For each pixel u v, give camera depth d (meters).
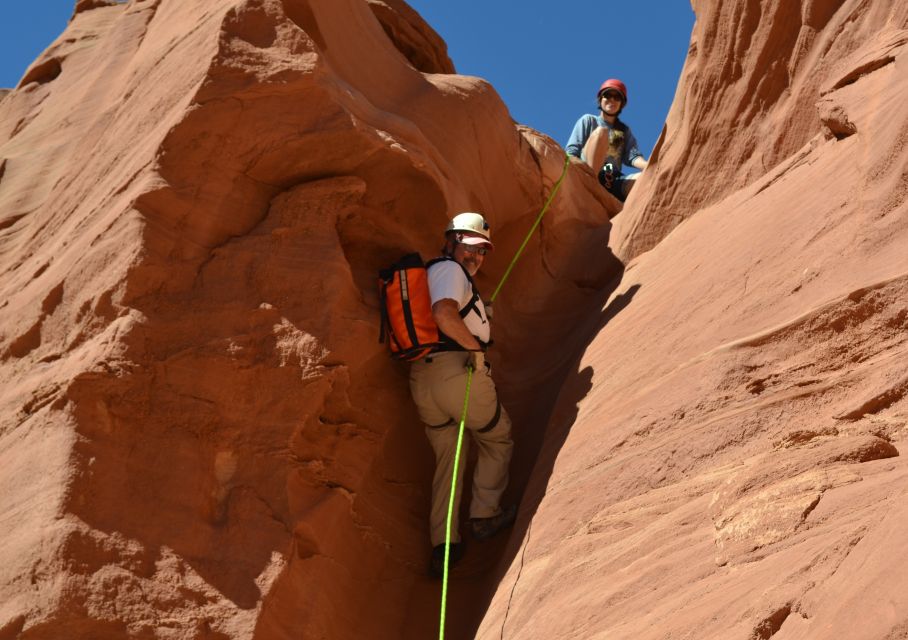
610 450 4.80
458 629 5.23
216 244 5.32
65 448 4.66
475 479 5.78
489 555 5.62
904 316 4.02
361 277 5.76
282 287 5.25
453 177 6.44
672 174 6.91
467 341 5.36
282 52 5.43
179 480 4.81
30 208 6.88
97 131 6.58
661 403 4.76
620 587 3.95
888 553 2.86
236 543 4.76
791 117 6.02
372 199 5.85
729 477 4.03
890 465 3.50
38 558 4.39
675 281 5.85
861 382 4.00
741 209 5.87
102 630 4.32
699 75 6.58
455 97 6.97
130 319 4.97
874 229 4.39
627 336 5.78
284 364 5.10
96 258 5.25
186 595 4.52
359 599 5.24
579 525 4.59
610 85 9.70
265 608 4.58
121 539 4.54
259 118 5.38
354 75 6.22
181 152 5.32
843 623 2.77
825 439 3.79
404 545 5.66
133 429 4.84
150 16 7.80
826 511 3.45
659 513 4.20
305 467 5.08
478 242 5.74
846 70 5.37
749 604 3.24
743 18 6.24
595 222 8.59
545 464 5.43
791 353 4.34
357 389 5.58
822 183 5.07
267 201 5.53
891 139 4.55
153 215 5.19
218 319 5.14
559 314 7.71
